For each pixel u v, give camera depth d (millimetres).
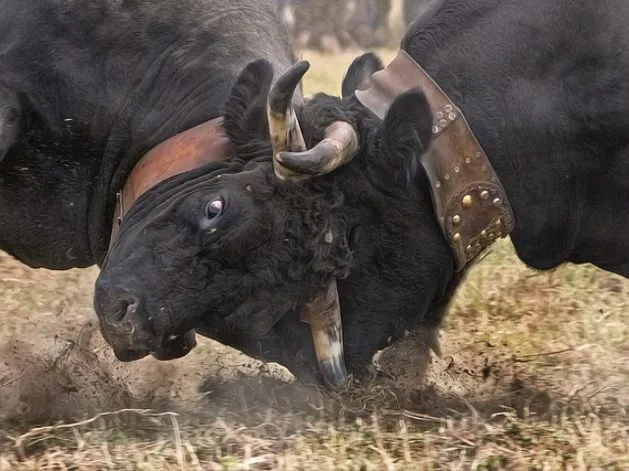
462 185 21469
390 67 21922
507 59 22094
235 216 20109
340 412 22188
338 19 65938
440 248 21688
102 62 23000
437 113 21484
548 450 21406
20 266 31500
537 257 23344
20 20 23156
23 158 23203
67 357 25250
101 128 22969
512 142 22047
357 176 20922
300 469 20219
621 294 31391
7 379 24438
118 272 20094
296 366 21781
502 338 28641
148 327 20062
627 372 26594
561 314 30359
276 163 20156
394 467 20344
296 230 20484
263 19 23938
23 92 22953
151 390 24625
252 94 20828
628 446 21781
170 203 20531
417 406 23484
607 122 22406
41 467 20203
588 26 22328
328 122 20719
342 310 21719
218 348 26641
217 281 20344
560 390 25297
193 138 21672
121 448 20844
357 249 21266
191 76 22625
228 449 21031
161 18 23078
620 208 22984
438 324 23688
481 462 20844
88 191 23359
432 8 22500
